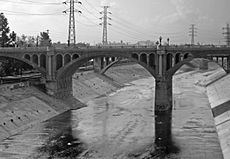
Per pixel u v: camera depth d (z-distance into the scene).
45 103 111.19
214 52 113.50
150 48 113.88
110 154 68.19
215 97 134.25
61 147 72.56
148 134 82.88
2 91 105.62
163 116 104.19
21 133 83.81
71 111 113.88
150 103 129.00
